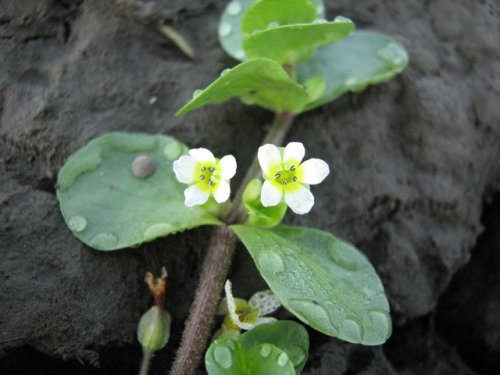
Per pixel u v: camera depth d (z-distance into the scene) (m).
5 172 0.07
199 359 0.06
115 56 0.07
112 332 0.06
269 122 0.07
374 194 0.07
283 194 0.06
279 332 0.06
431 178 0.08
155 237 0.06
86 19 0.07
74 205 0.06
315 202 0.07
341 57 0.07
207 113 0.07
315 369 0.07
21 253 0.06
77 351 0.06
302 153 0.06
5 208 0.06
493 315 0.08
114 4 0.07
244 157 0.07
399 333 0.08
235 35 0.07
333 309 0.06
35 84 0.07
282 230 0.06
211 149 0.07
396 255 0.07
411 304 0.07
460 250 0.08
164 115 0.07
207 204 0.06
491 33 0.09
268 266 0.06
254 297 0.06
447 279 0.08
